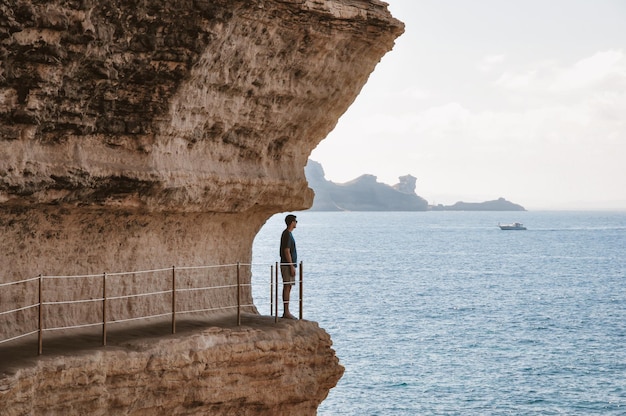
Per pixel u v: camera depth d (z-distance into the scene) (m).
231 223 19.38
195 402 16.52
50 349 14.62
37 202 14.48
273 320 19.12
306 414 19.22
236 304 19.86
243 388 17.44
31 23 13.25
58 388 13.96
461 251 185.88
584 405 44.97
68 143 14.80
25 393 13.27
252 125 18.25
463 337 65.50
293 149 19.84
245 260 20.23
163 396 15.88
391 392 46.53
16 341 15.05
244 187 18.42
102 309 16.41
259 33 17.17
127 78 15.06
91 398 14.48
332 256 161.88
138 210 16.38
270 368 17.88
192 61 15.76
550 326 72.62
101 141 15.32
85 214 15.83
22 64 13.49
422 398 45.53
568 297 95.88
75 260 16.12
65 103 14.37
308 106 19.36
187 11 15.26
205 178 17.27
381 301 88.00
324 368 19.38
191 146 17.02
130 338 15.92
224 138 17.80
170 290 17.95
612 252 186.62
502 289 104.25
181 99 16.11
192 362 16.23
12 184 13.86
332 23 18.39
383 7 19.52
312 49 18.52
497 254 177.00
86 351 14.61
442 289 102.75
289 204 20.03
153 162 16.05
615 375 51.84
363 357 55.88
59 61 13.86
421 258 160.00
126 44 14.76
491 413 43.31
